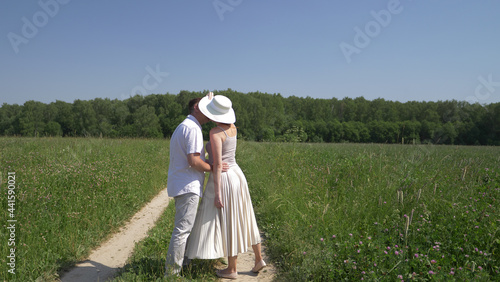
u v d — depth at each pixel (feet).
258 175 25.71
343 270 9.59
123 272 10.43
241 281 10.55
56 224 13.65
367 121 290.56
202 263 11.43
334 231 12.44
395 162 22.54
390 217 13.10
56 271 11.03
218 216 10.53
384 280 8.72
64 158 25.14
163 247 12.48
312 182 19.01
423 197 14.51
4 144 35.09
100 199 17.30
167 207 19.35
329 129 247.29
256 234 11.10
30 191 15.39
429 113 247.70
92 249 13.43
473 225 11.51
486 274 8.52
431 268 8.95
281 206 16.62
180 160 10.16
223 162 10.82
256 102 240.94
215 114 10.48
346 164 23.03
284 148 34.68
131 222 17.26
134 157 31.71
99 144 39.58
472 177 19.01
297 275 10.14
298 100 318.65
